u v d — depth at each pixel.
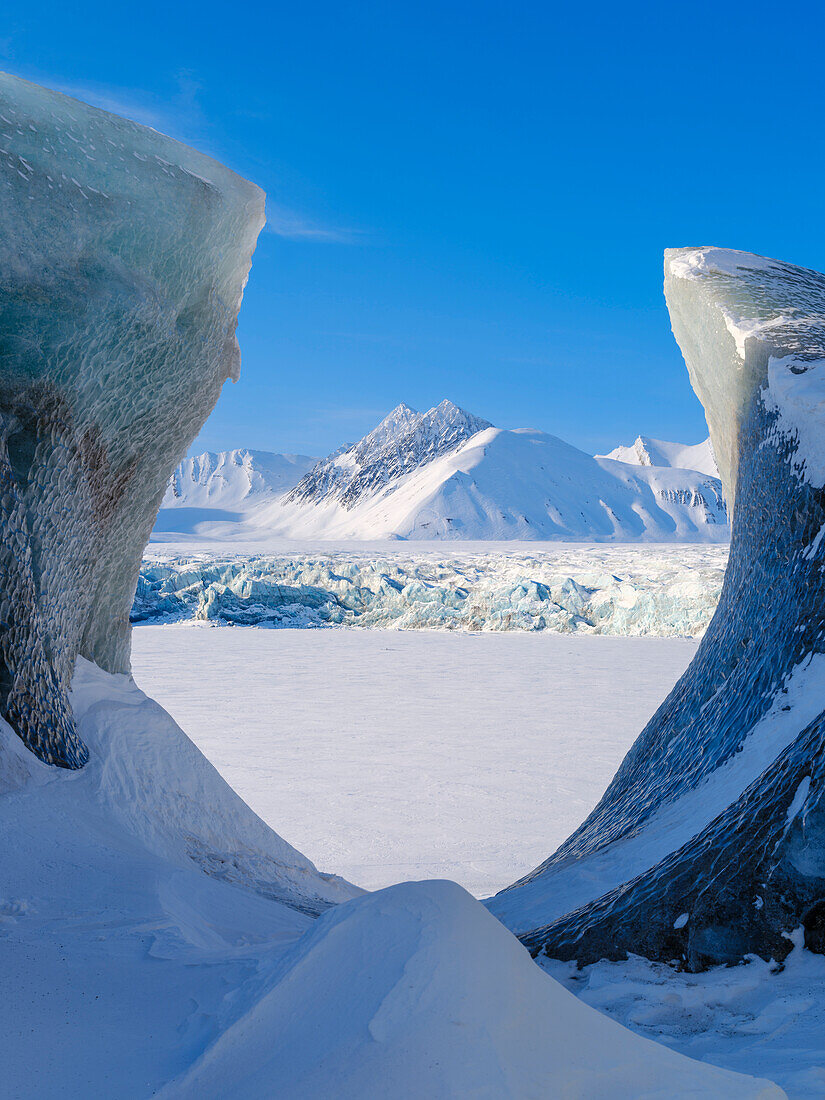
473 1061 1.48
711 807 4.55
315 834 9.30
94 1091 1.55
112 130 4.74
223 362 6.01
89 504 5.18
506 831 9.43
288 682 22.12
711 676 6.26
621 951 3.13
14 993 2.04
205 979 2.10
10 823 3.66
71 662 5.36
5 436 4.45
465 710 18.09
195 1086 1.52
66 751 4.56
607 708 18.41
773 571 5.75
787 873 2.94
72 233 4.44
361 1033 1.53
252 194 5.52
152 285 4.91
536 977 1.74
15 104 4.34
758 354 6.70
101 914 2.85
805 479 5.57
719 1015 2.59
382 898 1.87
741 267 8.33
